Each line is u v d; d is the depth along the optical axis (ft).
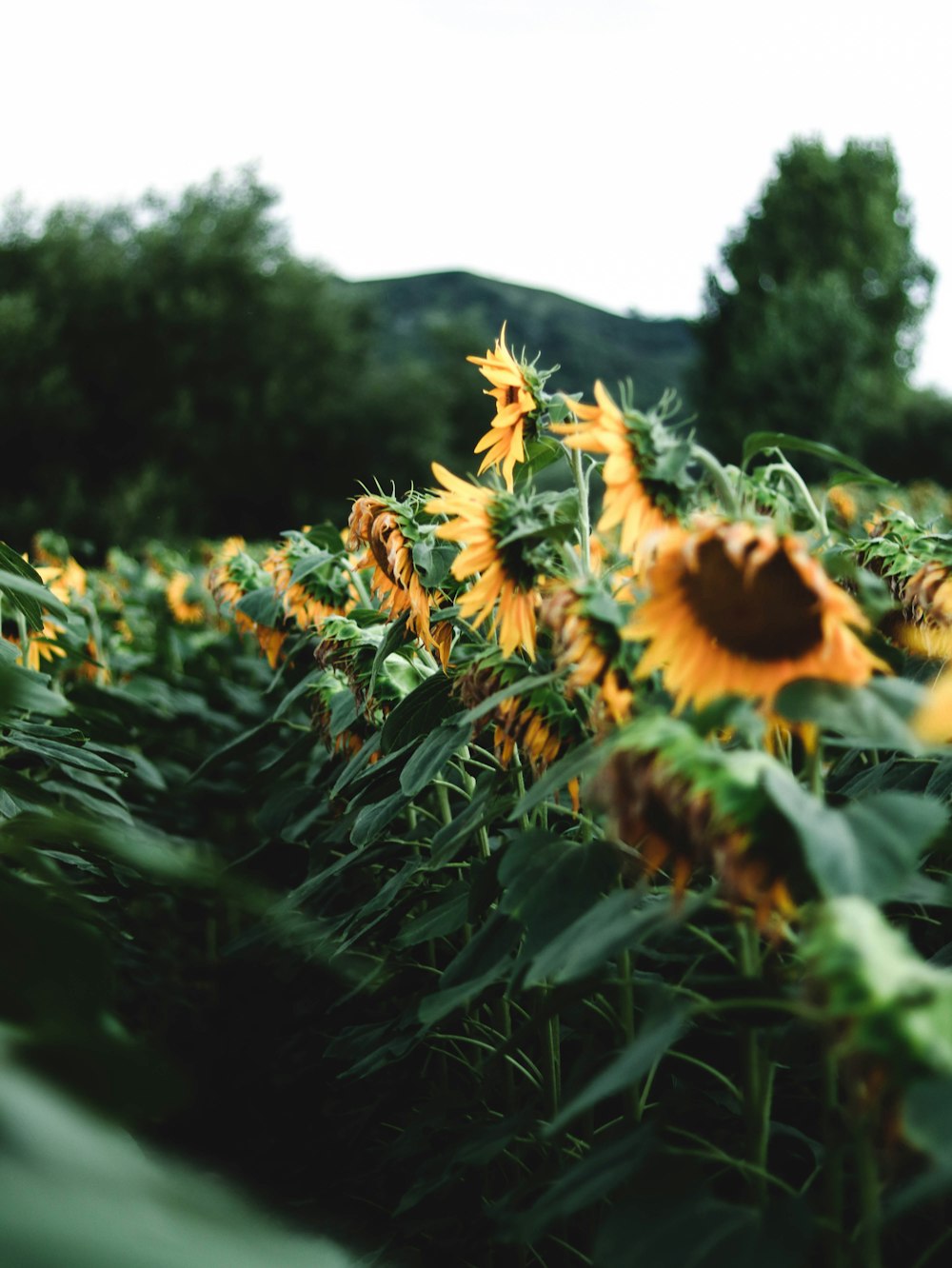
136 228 119.14
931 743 3.95
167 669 17.85
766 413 127.13
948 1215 5.67
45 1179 2.01
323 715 9.34
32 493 107.04
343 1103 10.63
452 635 7.07
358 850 8.02
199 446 109.91
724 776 3.60
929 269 163.94
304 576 9.42
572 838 6.80
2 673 3.92
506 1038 7.45
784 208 155.63
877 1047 3.00
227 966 14.03
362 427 117.29
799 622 4.15
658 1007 4.29
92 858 7.88
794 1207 3.90
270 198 121.80
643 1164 4.20
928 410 146.30
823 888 3.34
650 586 4.32
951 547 6.21
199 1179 2.50
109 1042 2.62
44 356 107.86
